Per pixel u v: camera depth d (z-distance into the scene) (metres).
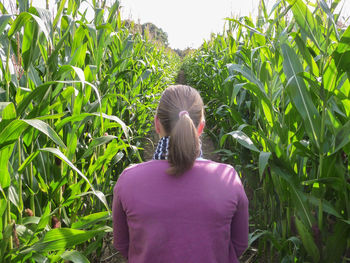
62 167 1.91
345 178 1.86
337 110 1.87
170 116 1.15
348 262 1.97
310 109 1.79
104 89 2.88
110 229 1.57
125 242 1.26
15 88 1.68
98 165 2.12
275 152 1.90
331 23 1.95
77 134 2.12
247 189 3.66
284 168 1.90
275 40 2.30
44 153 1.85
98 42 2.47
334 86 1.71
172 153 1.06
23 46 1.60
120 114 3.80
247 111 3.84
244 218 1.20
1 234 1.38
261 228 2.77
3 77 1.64
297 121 2.10
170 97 1.17
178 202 1.07
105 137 1.97
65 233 1.40
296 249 2.02
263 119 2.39
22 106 1.33
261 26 3.12
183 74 24.00
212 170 1.14
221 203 1.09
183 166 1.06
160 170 1.13
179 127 1.06
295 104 1.80
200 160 1.17
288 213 2.17
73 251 1.55
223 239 1.10
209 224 1.07
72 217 2.11
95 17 2.81
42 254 1.53
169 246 1.06
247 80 2.62
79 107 1.91
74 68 1.45
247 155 3.17
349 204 1.79
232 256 1.24
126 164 3.89
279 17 2.21
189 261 1.05
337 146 1.69
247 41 4.13
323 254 1.86
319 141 1.79
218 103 5.16
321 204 1.83
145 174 1.13
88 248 1.92
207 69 7.48
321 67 1.95
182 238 1.06
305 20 1.96
